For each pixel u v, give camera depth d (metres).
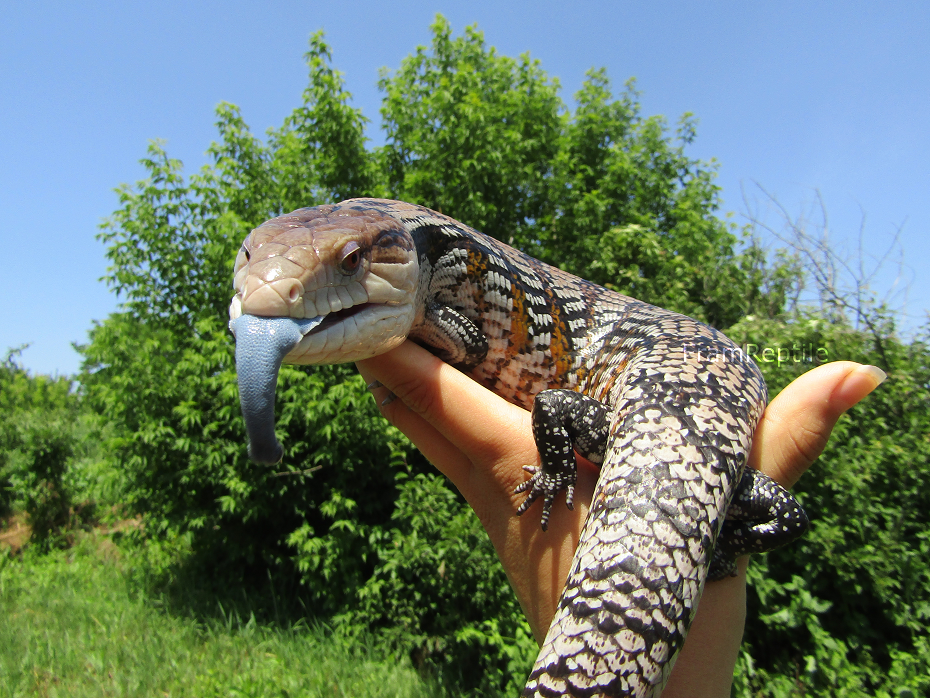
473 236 0.28
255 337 0.19
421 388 0.23
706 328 0.26
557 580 0.23
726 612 0.22
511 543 0.24
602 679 0.16
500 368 0.28
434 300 0.27
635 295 0.80
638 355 0.24
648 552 0.17
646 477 0.18
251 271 0.20
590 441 0.23
